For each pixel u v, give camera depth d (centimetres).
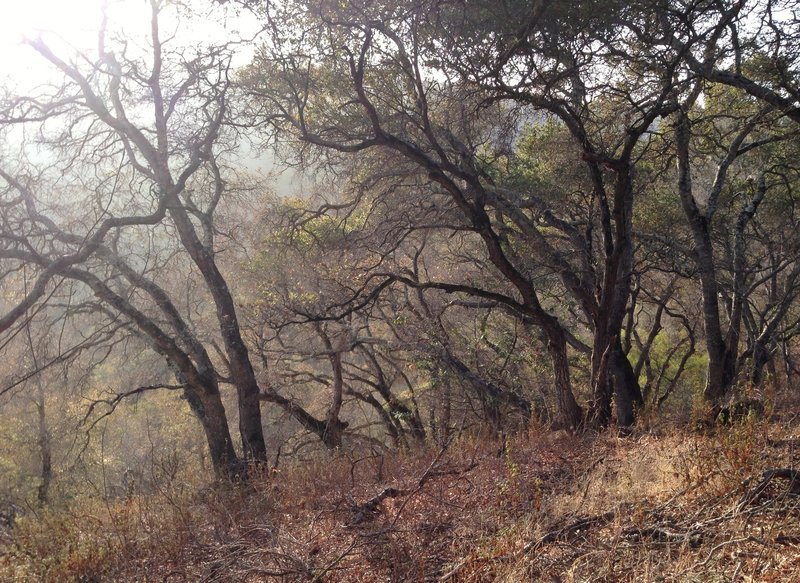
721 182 1509
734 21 999
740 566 483
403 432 1877
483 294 1170
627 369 1326
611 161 1031
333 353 1677
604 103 1178
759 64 1177
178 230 1503
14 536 836
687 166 1498
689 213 1512
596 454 891
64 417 1798
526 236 1447
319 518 767
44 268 1225
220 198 1703
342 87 1309
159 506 880
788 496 593
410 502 773
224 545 688
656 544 552
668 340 2783
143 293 1669
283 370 1881
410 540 656
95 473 2038
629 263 1339
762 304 2409
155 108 1377
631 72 1111
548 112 1119
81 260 1238
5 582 694
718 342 1496
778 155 1606
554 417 1296
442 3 993
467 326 1962
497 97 1042
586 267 1411
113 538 771
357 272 1527
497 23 1083
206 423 1514
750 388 974
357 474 981
